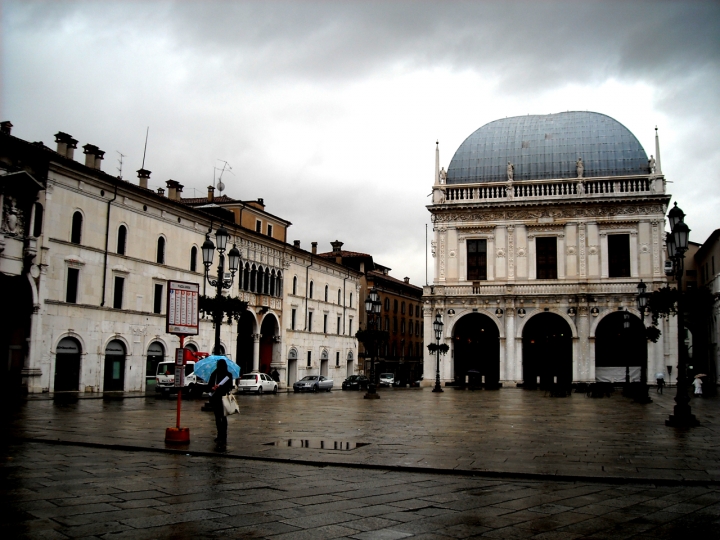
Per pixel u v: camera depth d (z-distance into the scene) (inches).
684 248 1021.8
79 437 759.1
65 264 1815.9
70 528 361.7
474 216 3034.0
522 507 434.3
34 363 1701.5
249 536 353.4
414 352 4781.0
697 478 530.3
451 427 968.9
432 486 504.7
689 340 3240.7
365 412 1295.5
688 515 415.8
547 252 2962.6
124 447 683.4
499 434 869.8
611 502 452.4
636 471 563.2
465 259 3026.6
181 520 383.6
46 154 1728.6
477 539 357.4
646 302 1777.8
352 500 447.8
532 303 2903.5
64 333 1807.3
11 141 1625.2
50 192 1763.0
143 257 2114.9
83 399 1616.6
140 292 2100.1
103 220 1957.4
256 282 2714.1
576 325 2839.6
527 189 3014.3
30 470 540.1
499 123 3265.3
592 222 2908.5
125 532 356.2
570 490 495.2
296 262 3056.1
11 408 1243.2
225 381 693.3
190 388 1850.4
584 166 3058.6
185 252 2315.5
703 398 1892.2
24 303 1705.2
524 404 1627.7
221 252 1273.4
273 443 740.7
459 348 3053.6
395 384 3523.6
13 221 1644.9
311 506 426.9
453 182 3193.9
